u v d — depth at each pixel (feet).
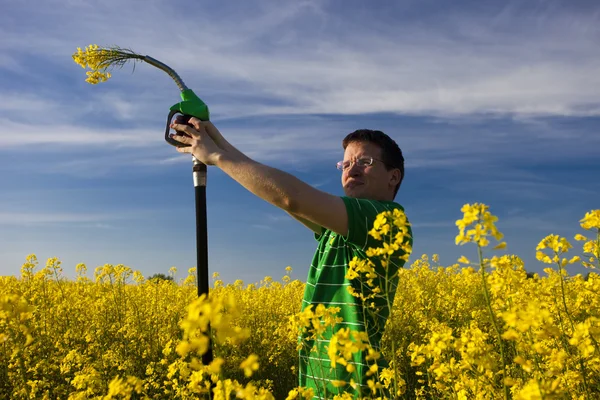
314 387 8.01
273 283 34.47
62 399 15.11
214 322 3.85
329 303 8.14
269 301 28.68
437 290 23.95
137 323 22.13
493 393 7.83
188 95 8.05
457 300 20.54
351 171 8.66
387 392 8.29
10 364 15.25
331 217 7.13
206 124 7.74
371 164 8.60
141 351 20.16
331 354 5.40
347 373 7.57
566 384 8.12
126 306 24.40
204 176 8.00
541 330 6.42
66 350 18.89
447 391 9.67
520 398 5.33
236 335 3.97
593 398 8.45
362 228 7.34
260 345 20.92
